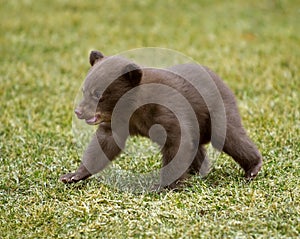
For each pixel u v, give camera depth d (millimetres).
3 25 23750
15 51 21062
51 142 13453
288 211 9578
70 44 22031
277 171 11469
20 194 10836
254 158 11344
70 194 10734
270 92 16906
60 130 14273
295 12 26969
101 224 9445
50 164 12094
